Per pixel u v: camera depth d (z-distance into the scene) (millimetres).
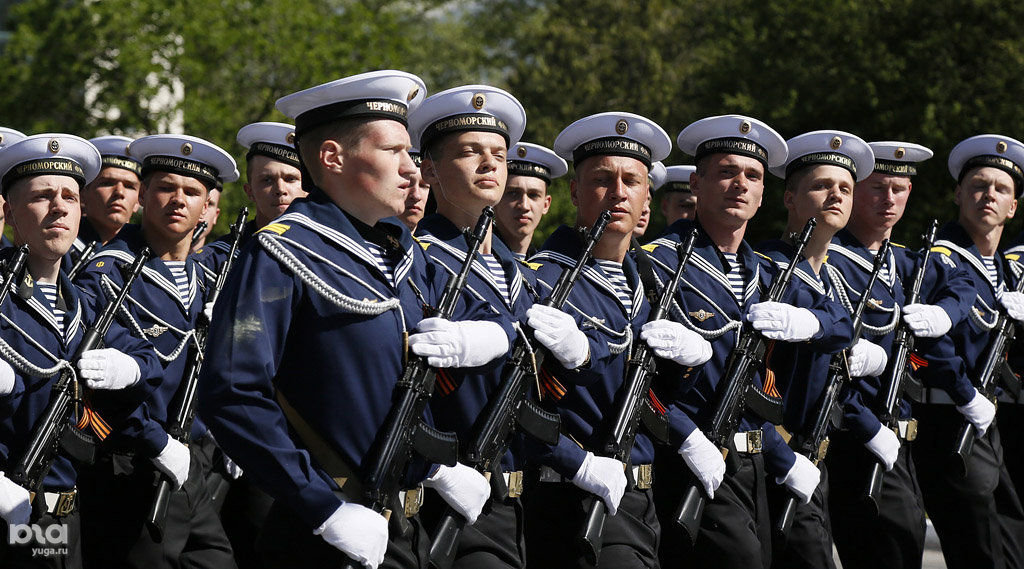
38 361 8289
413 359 6508
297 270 6148
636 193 9383
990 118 32125
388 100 6574
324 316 6230
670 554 9727
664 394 9500
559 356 7988
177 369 10375
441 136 8234
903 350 11812
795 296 10766
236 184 34188
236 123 36250
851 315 11445
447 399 7418
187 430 10195
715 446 9531
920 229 32281
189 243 11219
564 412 8727
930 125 31734
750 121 10180
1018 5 32344
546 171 10898
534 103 66125
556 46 67062
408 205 10320
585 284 9141
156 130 34500
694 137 10367
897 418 11727
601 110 64688
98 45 33812
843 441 11445
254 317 6020
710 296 9945
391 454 6273
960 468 12375
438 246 8289
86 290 9656
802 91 35094
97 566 9734
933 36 32688
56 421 8242
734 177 10164
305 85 36625
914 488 11727
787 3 36250
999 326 13234
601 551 8633
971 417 12336
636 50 65750
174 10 33656
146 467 9766
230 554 10570
